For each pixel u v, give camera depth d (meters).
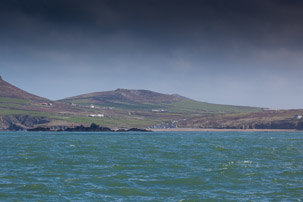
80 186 102.44
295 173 123.31
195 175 119.06
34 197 91.00
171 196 93.06
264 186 104.00
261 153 189.75
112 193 95.25
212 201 88.69
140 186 103.06
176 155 177.75
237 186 103.94
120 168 133.00
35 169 130.38
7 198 89.94
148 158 164.12
